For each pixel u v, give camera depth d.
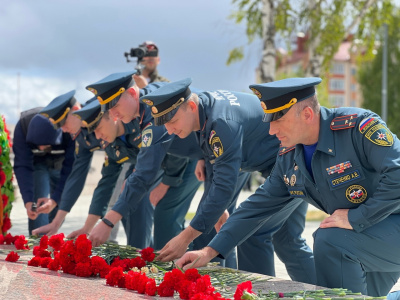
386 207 3.15
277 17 13.95
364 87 41.94
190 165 5.43
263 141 4.18
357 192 3.28
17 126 6.08
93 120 4.74
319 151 3.33
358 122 3.27
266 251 4.35
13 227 9.19
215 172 3.82
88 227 4.95
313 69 14.55
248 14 14.85
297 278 4.53
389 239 3.23
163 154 4.22
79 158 5.25
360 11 14.75
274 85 3.27
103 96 4.35
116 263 3.62
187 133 3.91
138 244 5.57
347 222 3.22
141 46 6.87
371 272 3.51
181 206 5.51
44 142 5.93
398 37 38.25
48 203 5.76
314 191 3.44
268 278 3.40
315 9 14.12
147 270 3.52
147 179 4.17
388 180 3.12
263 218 3.63
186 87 3.85
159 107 3.80
